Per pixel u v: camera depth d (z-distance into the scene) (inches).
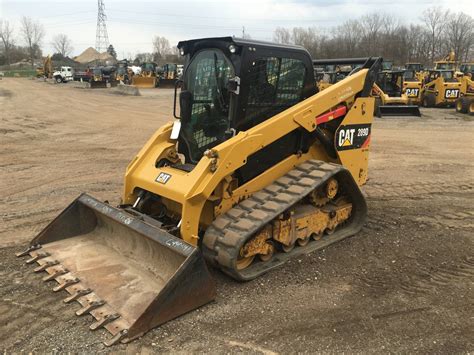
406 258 207.9
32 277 180.7
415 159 438.6
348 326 152.8
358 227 236.1
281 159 211.2
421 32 2795.3
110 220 194.9
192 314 157.4
